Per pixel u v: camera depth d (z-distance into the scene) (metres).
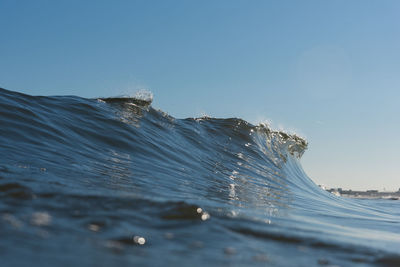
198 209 2.46
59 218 1.92
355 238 2.55
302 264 1.71
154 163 5.73
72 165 4.21
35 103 6.81
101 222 1.95
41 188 2.56
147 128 7.62
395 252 2.10
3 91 6.86
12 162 3.75
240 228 2.25
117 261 1.41
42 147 4.81
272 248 1.93
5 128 5.17
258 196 5.09
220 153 8.34
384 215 6.24
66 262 1.32
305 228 2.65
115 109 8.09
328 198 7.81
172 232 1.96
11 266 1.23
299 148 11.84
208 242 1.86
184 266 1.46
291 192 6.77
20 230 1.63
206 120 10.31
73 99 7.86
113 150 5.77
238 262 1.60
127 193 2.97
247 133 10.05
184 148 7.49
